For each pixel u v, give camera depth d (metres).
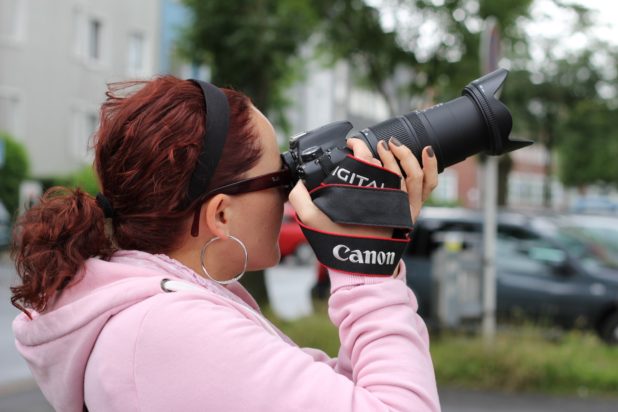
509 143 1.13
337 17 8.88
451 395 5.93
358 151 1.03
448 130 1.10
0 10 21.27
